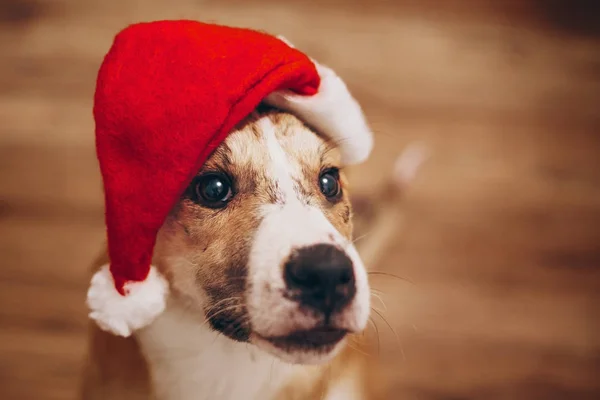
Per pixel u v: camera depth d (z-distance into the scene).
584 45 0.87
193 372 0.41
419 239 0.71
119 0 0.81
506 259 0.71
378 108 0.79
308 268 0.33
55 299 0.63
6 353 0.60
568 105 0.82
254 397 0.42
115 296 0.36
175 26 0.36
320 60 0.81
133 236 0.35
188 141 0.34
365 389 0.49
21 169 0.70
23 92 0.75
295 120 0.39
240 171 0.37
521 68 0.84
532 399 0.64
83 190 0.70
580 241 0.73
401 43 0.84
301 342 0.34
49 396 0.59
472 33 0.86
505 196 0.75
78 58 0.77
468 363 0.65
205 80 0.34
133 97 0.34
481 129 0.79
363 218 0.58
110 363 0.41
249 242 0.35
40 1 0.80
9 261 0.65
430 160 0.76
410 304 0.67
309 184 0.37
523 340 0.66
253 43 0.36
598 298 0.70
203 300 0.37
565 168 0.78
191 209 0.37
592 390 0.65
